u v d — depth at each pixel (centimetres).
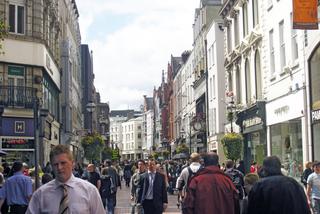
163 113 10531
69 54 5050
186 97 7038
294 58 2544
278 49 2758
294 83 2517
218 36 4572
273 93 2858
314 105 2275
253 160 3375
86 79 8356
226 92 4012
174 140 8438
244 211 891
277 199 721
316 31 2216
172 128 9181
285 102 2656
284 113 2672
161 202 1327
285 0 2625
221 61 4559
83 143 4650
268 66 2941
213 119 4734
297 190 732
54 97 3997
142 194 1328
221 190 790
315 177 1392
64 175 514
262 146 3141
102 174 1941
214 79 4684
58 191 514
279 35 2744
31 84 3108
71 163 523
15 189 1095
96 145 4650
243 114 3453
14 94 2970
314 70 2281
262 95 3091
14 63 3042
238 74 3728
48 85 3569
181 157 4884
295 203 721
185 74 7231
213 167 813
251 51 3306
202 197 784
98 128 10219
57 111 4241
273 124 2870
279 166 754
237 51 3644
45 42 3238
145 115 17688
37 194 517
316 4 2056
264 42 2992
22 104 2977
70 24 5625
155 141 13212
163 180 1333
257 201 733
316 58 2253
